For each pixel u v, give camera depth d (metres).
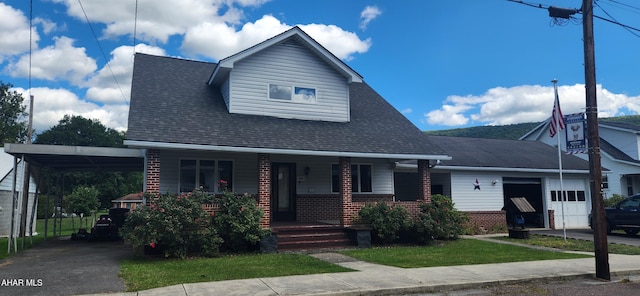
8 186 21.23
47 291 7.86
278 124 15.48
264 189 13.73
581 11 10.89
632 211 19.00
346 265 10.79
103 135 69.81
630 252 13.65
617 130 30.27
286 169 16.98
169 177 14.72
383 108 19.67
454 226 15.98
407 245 14.83
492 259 11.83
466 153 22.89
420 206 15.90
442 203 16.11
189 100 15.50
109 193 62.38
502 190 21.88
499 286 9.04
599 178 10.27
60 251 13.79
